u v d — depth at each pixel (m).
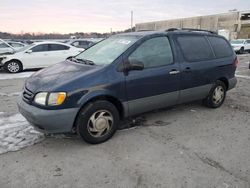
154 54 4.57
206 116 5.36
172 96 4.86
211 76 5.46
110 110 4.09
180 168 3.40
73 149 3.90
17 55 11.65
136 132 4.52
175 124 4.91
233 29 43.12
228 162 3.56
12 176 3.21
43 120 3.63
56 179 3.16
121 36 5.00
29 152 3.79
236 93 7.47
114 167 3.42
